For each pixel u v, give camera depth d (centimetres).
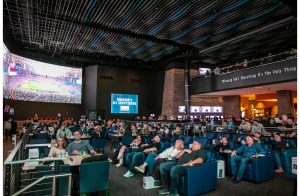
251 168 503
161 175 441
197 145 473
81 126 1097
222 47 1259
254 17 938
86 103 1680
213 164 458
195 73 1720
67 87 1535
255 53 1513
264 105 2002
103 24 1020
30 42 1284
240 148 562
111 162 706
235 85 1238
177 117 1598
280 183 495
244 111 1895
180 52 1559
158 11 882
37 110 1498
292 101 1306
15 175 333
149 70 1845
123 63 1714
